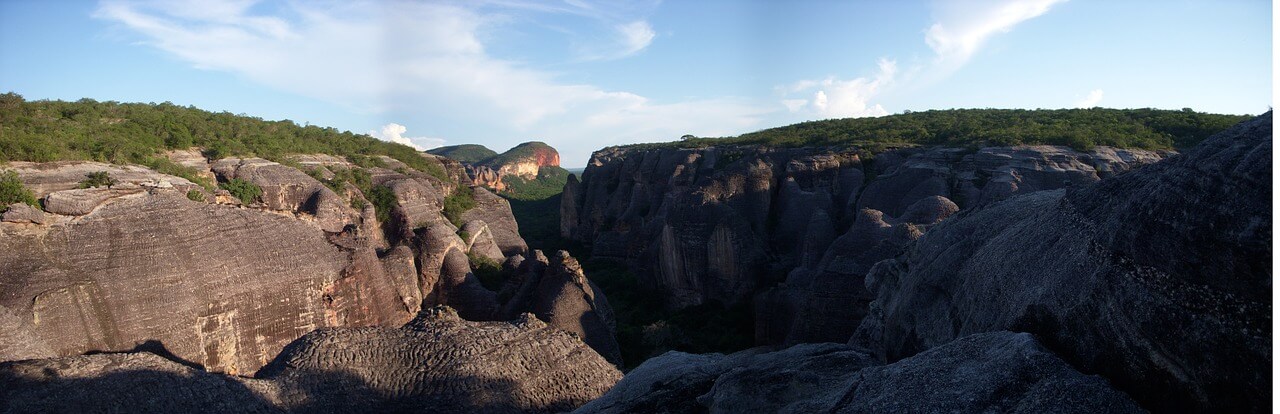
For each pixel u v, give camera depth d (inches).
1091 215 384.5
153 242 944.3
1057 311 346.9
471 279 1545.3
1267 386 246.8
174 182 1202.6
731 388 428.5
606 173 3501.5
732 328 1637.6
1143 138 2164.1
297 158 1956.2
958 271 511.5
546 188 6510.8
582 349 952.3
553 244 3253.0
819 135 3063.5
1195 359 273.3
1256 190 261.6
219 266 991.0
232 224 1043.9
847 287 1185.4
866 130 3073.3
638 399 519.8
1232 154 283.7
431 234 1566.2
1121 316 308.5
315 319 1090.7
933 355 357.4
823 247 1745.8
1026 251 421.7
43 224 887.7
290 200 1603.1
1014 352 325.4
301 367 780.6
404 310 1333.7
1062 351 338.6
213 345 961.5
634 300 1994.3
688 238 1882.4
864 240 1277.1
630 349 1475.1
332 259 1155.9
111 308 877.2
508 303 1493.6
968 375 323.9
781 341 1413.6
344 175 1897.1
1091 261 343.0
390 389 783.7
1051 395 292.5
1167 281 294.0
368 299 1208.2
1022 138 2218.3
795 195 2191.2
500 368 841.5
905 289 590.6
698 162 2802.7
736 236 1824.6
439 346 855.1
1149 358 293.0
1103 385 292.7
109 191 962.7
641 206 2881.4
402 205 1908.2
